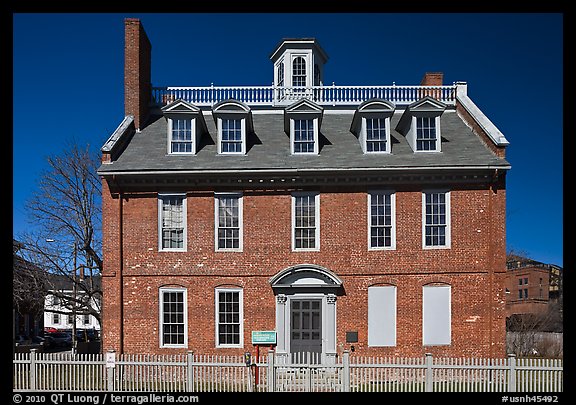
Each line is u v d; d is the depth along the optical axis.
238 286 23.95
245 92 29.89
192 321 23.83
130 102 27.56
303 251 24.05
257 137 26.88
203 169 23.75
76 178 35.84
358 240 24.03
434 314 23.70
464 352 23.53
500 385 18.97
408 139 25.95
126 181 24.25
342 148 25.69
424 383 19.66
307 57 32.59
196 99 29.67
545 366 18.91
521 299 65.88
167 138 25.95
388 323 23.70
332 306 23.69
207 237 24.14
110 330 23.70
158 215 24.25
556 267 66.62
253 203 24.28
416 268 23.84
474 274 23.80
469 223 23.98
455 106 29.25
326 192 24.25
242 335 23.77
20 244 32.47
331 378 18.95
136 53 27.69
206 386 20.22
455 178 24.00
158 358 23.27
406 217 24.05
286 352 23.52
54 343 52.28
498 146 24.02
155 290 23.95
